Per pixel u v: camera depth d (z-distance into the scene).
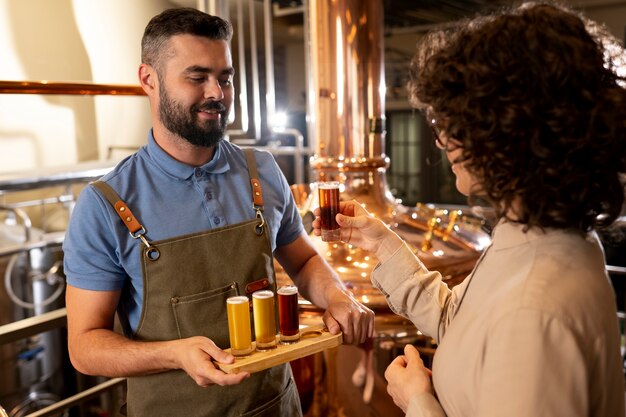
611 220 1.03
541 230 1.01
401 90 10.89
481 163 1.01
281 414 1.72
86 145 5.05
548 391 0.90
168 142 1.57
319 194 1.59
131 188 1.54
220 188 1.63
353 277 2.38
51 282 3.75
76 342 1.49
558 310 0.92
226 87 1.55
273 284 1.67
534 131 0.94
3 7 4.35
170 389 1.58
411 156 11.39
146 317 1.53
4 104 4.50
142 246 1.50
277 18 7.96
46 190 4.91
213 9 2.94
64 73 4.73
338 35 2.61
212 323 1.56
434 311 1.44
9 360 3.54
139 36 5.23
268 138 8.71
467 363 1.04
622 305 6.47
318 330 1.61
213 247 1.57
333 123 2.67
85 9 4.80
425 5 7.10
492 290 1.04
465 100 1.00
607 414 1.01
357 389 2.35
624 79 0.99
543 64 0.94
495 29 1.00
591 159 0.94
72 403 2.17
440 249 2.55
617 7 8.68
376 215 2.67
